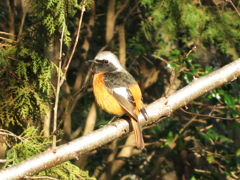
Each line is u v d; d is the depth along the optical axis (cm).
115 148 1492
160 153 1555
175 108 736
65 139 1474
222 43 1279
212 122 1437
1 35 1324
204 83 740
